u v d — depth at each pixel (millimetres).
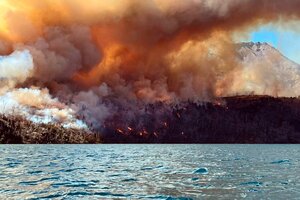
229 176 54688
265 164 84500
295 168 72250
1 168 65750
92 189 39062
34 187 40219
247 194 35906
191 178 51219
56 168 67938
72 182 45656
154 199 32500
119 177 52500
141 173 58844
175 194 35719
